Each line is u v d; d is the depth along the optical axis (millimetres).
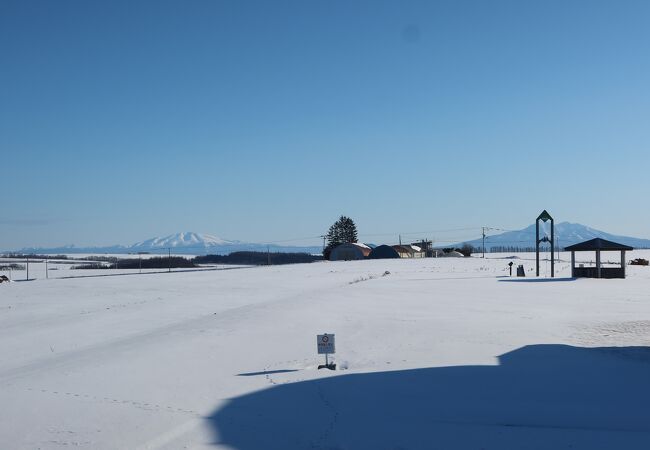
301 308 24344
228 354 13844
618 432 7758
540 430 7848
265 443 7375
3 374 12312
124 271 69875
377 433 7734
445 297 29906
